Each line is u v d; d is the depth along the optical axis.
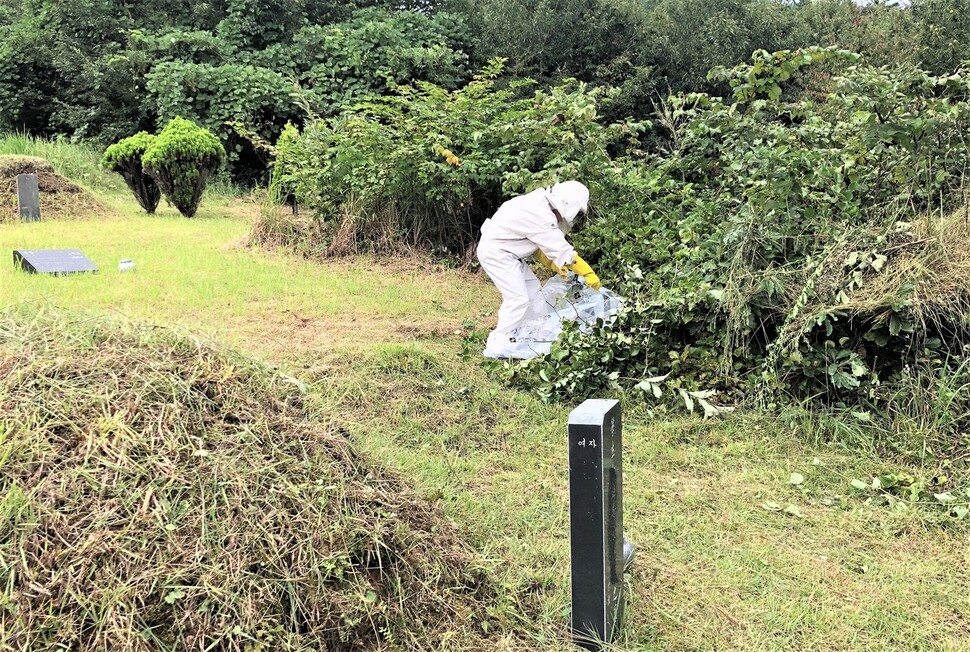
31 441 2.72
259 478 2.92
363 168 9.75
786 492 4.52
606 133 8.84
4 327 3.31
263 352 5.81
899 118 5.35
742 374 5.68
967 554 3.91
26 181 12.80
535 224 6.27
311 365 5.64
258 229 10.59
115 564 2.53
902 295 5.05
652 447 4.97
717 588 3.54
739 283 5.60
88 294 7.12
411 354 5.93
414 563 3.10
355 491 3.17
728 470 4.78
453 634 2.96
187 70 19.16
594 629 3.00
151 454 2.81
